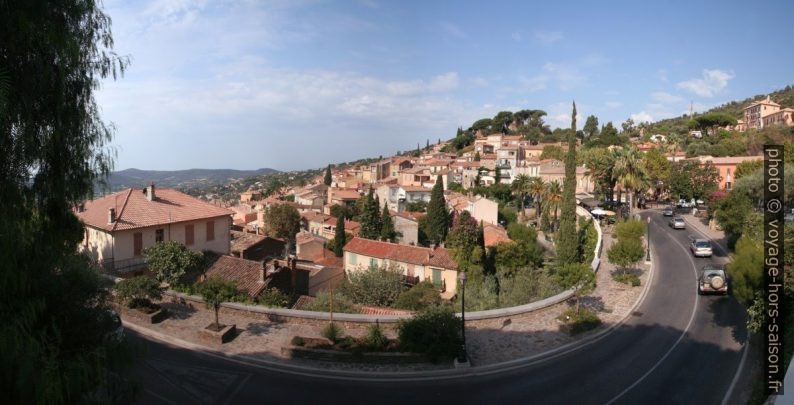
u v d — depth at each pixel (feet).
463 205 233.76
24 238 32.12
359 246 144.25
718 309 80.18
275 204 239.30
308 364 58.65
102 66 37.68
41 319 34.47
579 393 51.26
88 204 116.47
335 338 62.90
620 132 547.08
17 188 32.04
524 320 76.59
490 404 49.03
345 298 96.63
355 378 55.26
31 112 32.04
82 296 38.06
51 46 32.53
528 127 576.61
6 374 29.07
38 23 32.04
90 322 37.37
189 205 123.65
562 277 77.05
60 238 37.37
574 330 69.87
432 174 341.62
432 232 208.03
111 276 91.25
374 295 102.47
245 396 50.34
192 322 72.43
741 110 535.19
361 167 525.34
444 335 59.21
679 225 177.58
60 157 35.29
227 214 126.62
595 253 125.90
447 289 122.72
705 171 244.42
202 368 57.00
